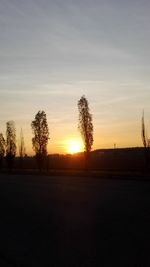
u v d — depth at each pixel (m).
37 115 89.38
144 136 68.00
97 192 39.72
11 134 102.94
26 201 35.38
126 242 17.67
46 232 20.73
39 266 14.58
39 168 88.75
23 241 18.80
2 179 68.12
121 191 39.28
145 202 30.45
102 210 27.47
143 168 74.94
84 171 77.19
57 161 127.88
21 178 69.38
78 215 25.88
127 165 90.50
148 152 67.75
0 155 109.38
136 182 48.34
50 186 50.03
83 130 76.56
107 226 21.53
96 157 116.81
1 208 31.09
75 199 34.97
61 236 19.58
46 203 33.31
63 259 15.41
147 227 20.66
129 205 29.20
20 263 14.99
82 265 14.57
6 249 17.28
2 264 14.88
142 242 17.53
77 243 17.98
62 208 29.69
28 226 22.72
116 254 15.82
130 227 20.91
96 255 15.80
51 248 17.22
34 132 89.25
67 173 74.12
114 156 116.06
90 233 19.97
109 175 60.88
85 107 76.44
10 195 41.22
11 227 22.61
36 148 88.88
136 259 15.01
